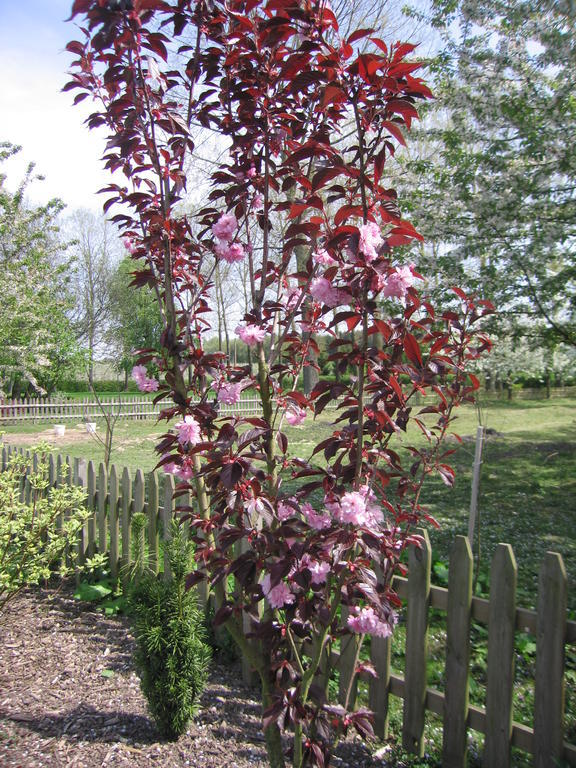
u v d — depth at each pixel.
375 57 1.27
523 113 5.93
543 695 1.93
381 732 2.35
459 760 2.14
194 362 1.85
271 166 1.88
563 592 1.89
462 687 2.13
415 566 2.26
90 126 2.12
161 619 2.27
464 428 12.57
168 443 1.84
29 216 12.08
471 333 2.28
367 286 1.37
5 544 3.21
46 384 17.84
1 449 5.11
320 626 1.69
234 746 2.22
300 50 1.51
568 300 6.17
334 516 1.55
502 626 2.03
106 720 2.38
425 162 6.73
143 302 23.77
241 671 2.86
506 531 5.23
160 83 1.74
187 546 2.44
